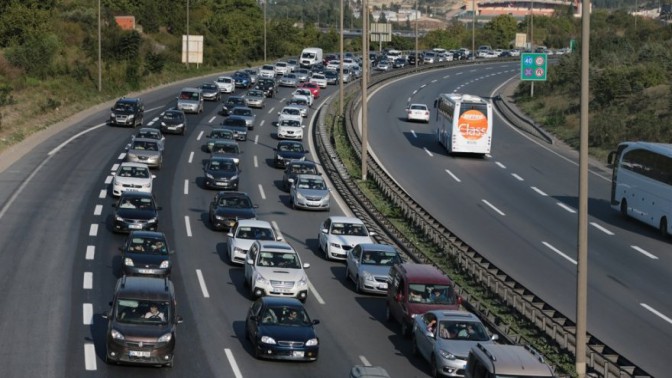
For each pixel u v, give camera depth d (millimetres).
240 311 59875
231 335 54688
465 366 46656
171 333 47469
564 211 100312
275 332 50000
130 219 77000
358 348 54062
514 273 74562
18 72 173125
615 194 99312
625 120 154625
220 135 129375
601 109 168875
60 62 187250
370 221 87750
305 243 81750
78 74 180375
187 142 128750
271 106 174875
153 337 46875
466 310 59281
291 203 96625
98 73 173500
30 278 63438
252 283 62656
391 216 92125
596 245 86250
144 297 48969
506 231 89875
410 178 114562
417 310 56062
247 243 71562
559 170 124875
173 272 68562
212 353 50938
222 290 64688
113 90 179500
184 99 157000
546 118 170250
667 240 89062
